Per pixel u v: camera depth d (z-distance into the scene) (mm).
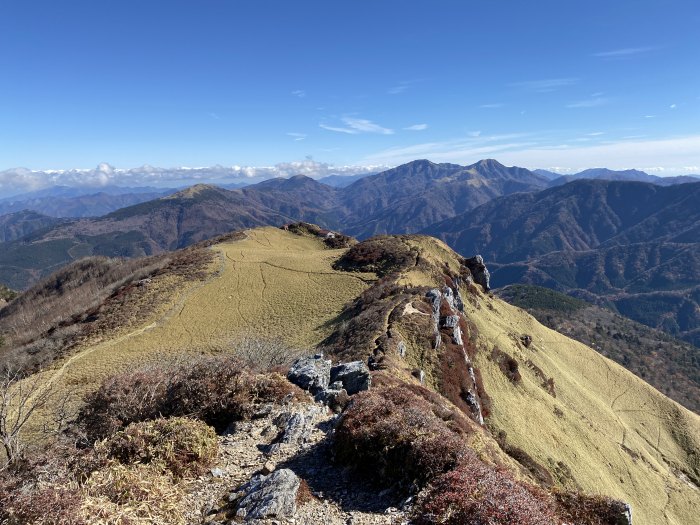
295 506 11375
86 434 16719
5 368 50750
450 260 95812
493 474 11328
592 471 50719
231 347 52156
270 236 126688
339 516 11234
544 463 45156
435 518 9906
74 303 84750
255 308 67000
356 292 69750
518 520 9297
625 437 70375
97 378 44250
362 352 42594
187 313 65062
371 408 15320
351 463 13750
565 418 61062
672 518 53562
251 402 18938
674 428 81375
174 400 18062
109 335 58000
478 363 59625
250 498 11547
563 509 12805
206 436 14969
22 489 10117
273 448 15461
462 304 75000
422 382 40781
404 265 78188
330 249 117688
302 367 25531
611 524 12477
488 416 47781
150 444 13672
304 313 64062
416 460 12391
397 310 52812
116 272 106062
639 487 56094
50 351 55312
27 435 27188
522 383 63281
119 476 11234
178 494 12102
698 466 73000
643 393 89312
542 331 99062
